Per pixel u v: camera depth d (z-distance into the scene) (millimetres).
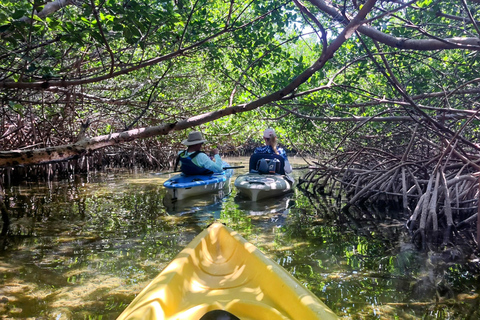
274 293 1940
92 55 5652
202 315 1799
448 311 2451
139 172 13766
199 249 2674
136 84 7516
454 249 3877
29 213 5727
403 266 3338
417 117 6133
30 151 3133
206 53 5598
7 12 3102
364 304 2559
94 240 4199
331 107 6523
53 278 3059
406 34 5176
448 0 4648
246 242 2707
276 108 7629
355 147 9375
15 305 2559
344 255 3672
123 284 2926
